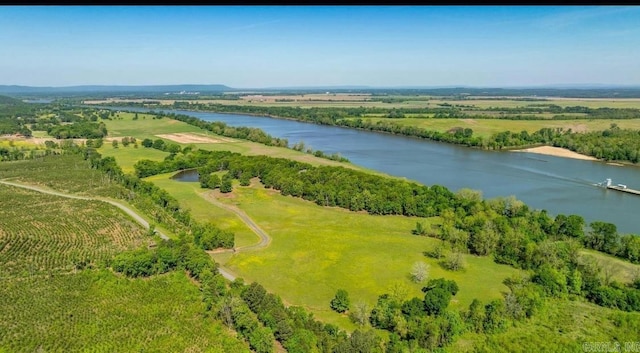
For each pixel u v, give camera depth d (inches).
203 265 4045.3
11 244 4736.7
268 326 3102.9
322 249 4704.7
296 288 3882.9
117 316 3376.0
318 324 3107.8
